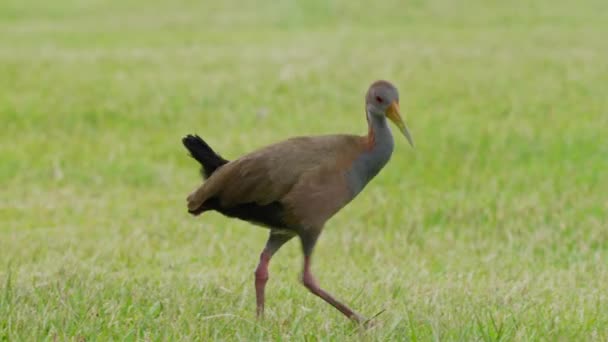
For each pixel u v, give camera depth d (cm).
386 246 1191
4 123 1884
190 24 3000
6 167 1622
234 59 2412
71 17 3203
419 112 1936
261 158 839
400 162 1625
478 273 1052
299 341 770
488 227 1284
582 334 795
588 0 3325
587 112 1912
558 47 2567
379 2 3269
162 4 3369
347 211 1369
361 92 2098
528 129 1788
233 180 841
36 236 1240
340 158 848
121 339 770
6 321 798
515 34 2777
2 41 2714
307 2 3256
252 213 854
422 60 2388
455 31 2841
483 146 1697
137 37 2789
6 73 2248
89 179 1581
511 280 1006
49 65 2350
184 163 1678
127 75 2245
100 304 859
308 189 834
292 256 1157
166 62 2394
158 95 2062
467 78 2200
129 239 1218
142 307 869
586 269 1069
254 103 2016
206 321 819
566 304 895
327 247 1184
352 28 2909
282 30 2888
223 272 1037
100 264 1077
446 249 1190
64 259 1070
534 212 1331
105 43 2694
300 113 1950
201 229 1281
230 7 3272
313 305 911
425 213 1349
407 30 2859
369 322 822
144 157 1694
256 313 853
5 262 1080
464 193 1452
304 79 2178
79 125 1888
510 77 2208
